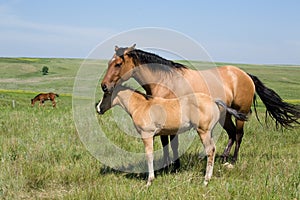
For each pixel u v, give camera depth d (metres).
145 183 6.25
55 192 5.74
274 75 71.31
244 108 7.88
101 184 6.05
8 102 28.92
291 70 83.62
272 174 6.03
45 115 13.60
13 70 69.94
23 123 11.23
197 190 5.37
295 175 5.96
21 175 6.11
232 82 7.59
